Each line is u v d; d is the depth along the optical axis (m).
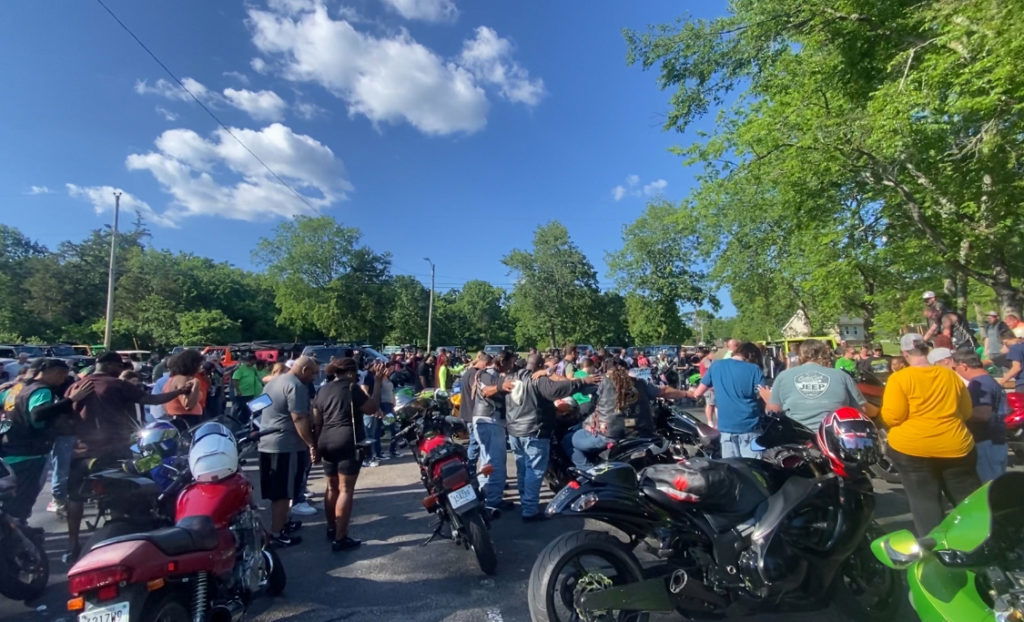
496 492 6.71
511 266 61.81
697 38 14.21
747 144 12.10
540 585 3.29
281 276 64.44
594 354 13.21
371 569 5.05
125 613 2.77
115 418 5.48
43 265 57.38
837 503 3.66
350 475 5.52
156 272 60.84
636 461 5.91
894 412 4.41
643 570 3.56
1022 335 8.38
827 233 13.44
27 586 4.39
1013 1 6.92
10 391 6.78
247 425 5.66
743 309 45.03
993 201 10.43
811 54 12.09
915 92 8.75
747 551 3.47
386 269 67.69
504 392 6.69
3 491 4.48
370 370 10.28
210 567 3.26
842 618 3.92
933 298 9.90
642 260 49.16
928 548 2.86
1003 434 5.44
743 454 5.73
